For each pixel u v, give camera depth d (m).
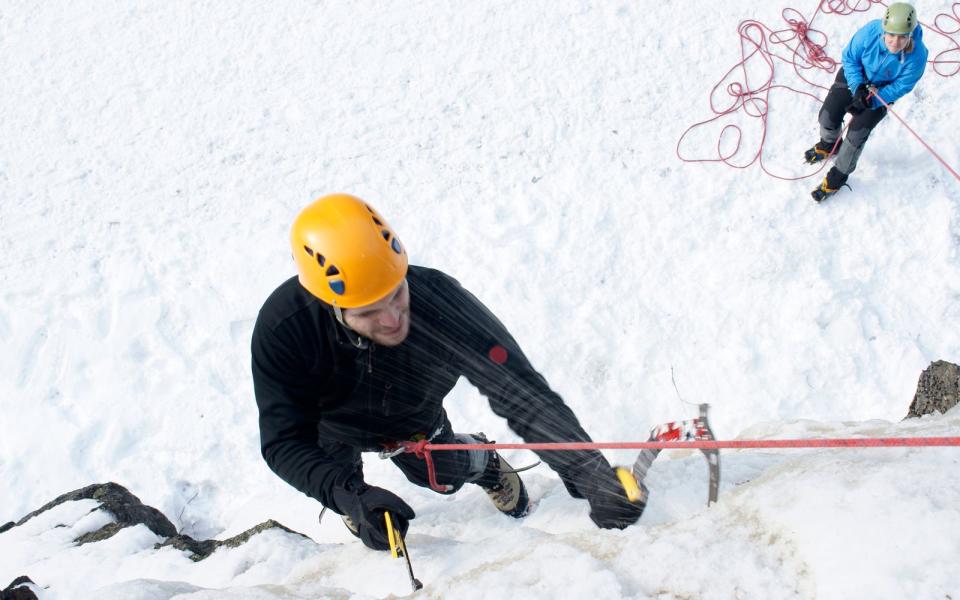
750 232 5.96
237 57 8.16
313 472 2.30
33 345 6.37
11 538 4.04
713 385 5.41
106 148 7.70
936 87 6.50
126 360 6.17
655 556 1.85
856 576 1.54
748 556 1.74
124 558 3.74
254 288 6.41
